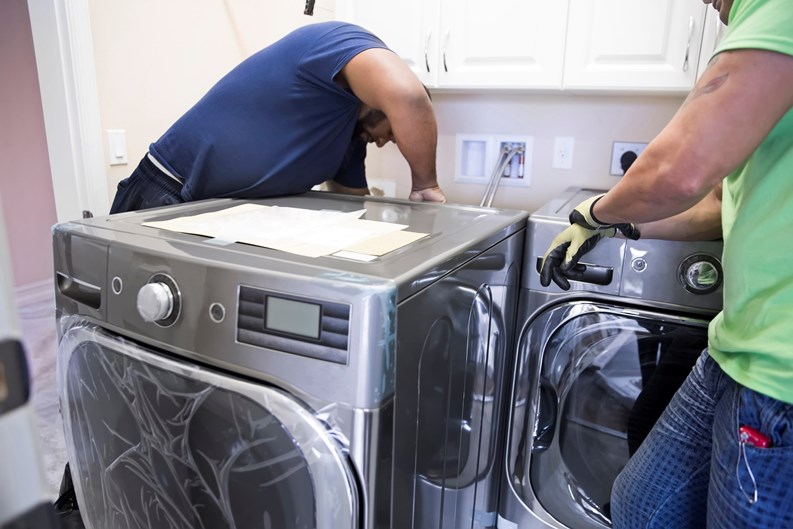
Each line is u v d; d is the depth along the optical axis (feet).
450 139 6.36
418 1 5.32
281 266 2.20
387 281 2.04
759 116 1.92
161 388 2.46
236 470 2.32
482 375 3.47
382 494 2.18
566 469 4.08
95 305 2.69
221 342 2.24
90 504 3.19
